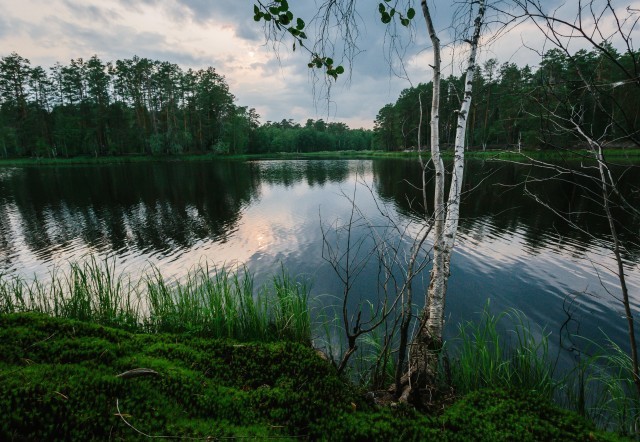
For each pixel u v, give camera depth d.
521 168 32.84
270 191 25.66
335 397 2.69
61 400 2.02
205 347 3.39
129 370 2.59
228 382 2.79
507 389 2.99
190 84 72.81
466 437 2.32
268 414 2.41
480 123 45.72
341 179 32.94
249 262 10.08
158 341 3.46
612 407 3.71
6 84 63.25
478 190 22.27
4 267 9.84
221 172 42.12
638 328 6.08
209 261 10.25
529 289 7.72
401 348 3.12
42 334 3.01
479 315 6.57
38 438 1.78
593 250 10.25
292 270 9.28
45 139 63.72
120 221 15.97
